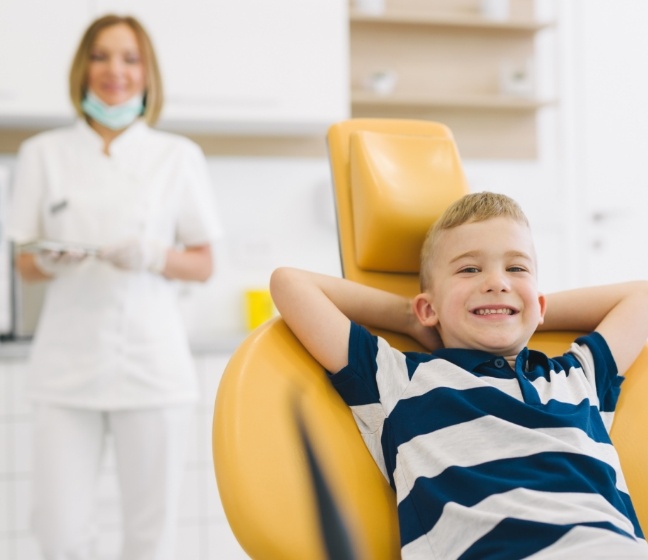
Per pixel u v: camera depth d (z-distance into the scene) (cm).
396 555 103
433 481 100
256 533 96
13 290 262
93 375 190
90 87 205
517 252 116
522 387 109
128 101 205
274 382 108
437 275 120
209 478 249
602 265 328
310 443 104
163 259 195
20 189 205
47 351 194
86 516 191
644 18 331
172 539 196
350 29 308
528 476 98
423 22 310
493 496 96
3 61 258
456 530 95
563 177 327
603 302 126
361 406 111
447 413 106
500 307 114
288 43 277
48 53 260
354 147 129
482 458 101
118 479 196
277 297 115
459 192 131
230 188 302
